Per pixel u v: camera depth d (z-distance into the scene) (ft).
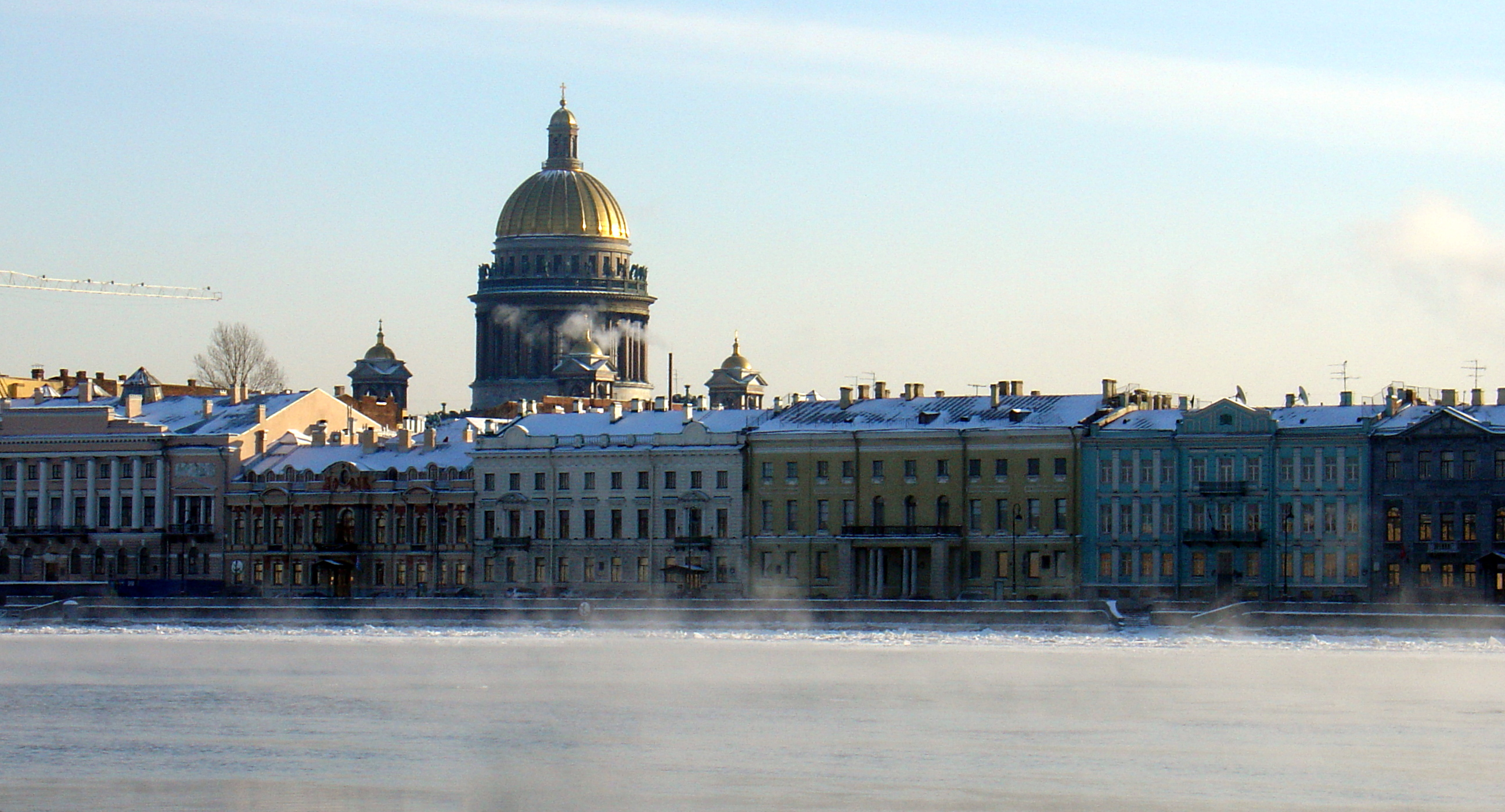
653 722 446.60
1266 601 601.62
